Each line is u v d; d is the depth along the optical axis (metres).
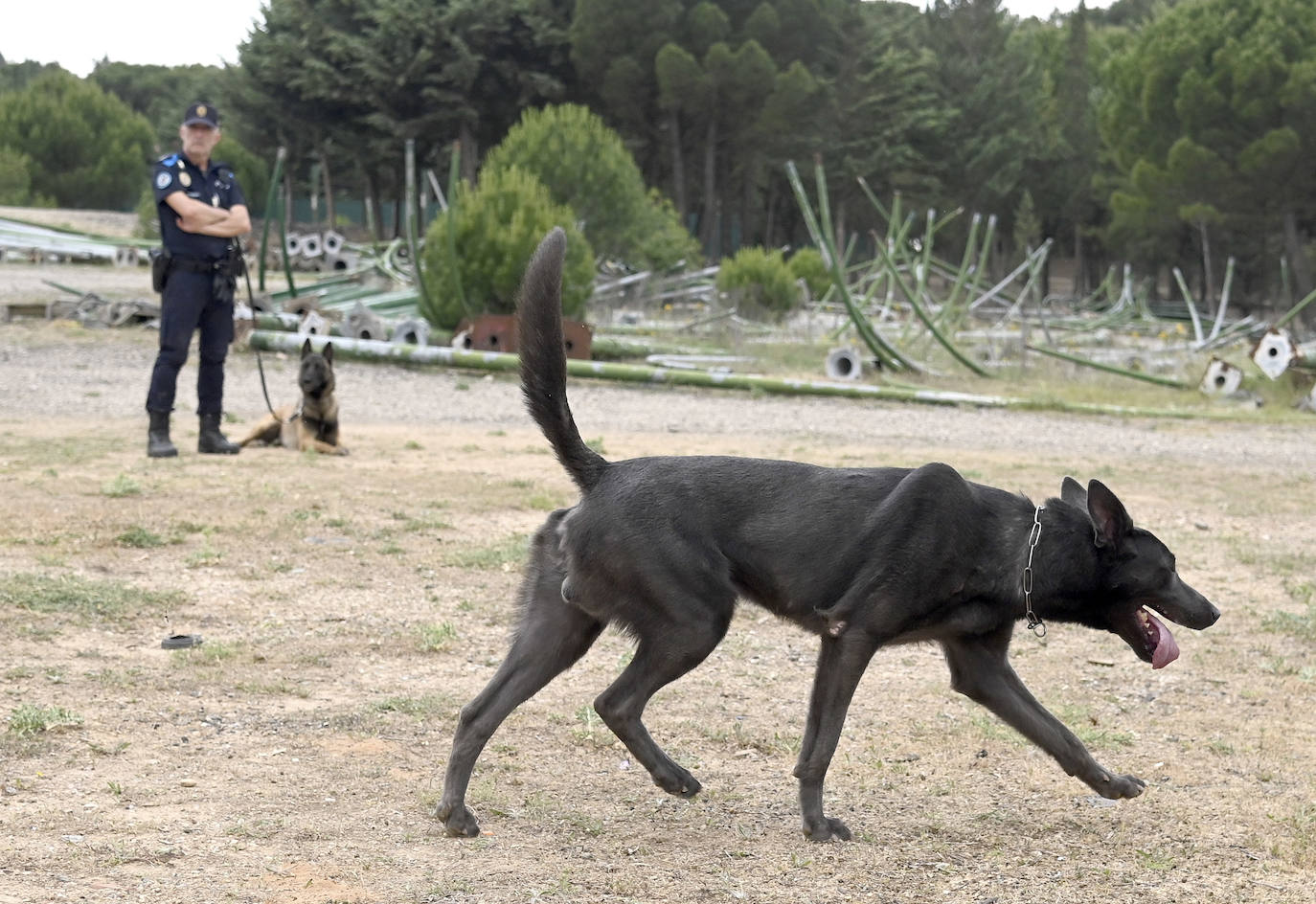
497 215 23.81
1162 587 4.68
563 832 4.56
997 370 23.86
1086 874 4.42
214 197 11.49
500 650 6.73
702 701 6.19
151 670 6.00
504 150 31.36
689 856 4.40
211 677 5.96
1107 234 58.81
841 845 4.57
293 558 8.22
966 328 30.28
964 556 4.52
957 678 4.83
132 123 77.69
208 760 4.98
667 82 52.62
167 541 8.35
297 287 31.66
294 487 10.41
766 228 67.69
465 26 56.03
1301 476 13.98
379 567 8.19
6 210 57.50
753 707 6.14
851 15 59.91
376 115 56.22
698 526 4.52
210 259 11.59
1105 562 4.64
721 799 4.98
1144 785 4.73
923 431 16.64
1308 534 10.66
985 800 5.11
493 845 4.40
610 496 4.54
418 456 12.73
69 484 10.03
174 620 6.85
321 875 4.03
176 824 4.36
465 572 8.22
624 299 32.41
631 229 32.44
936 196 64.19
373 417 16.08
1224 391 21.73
